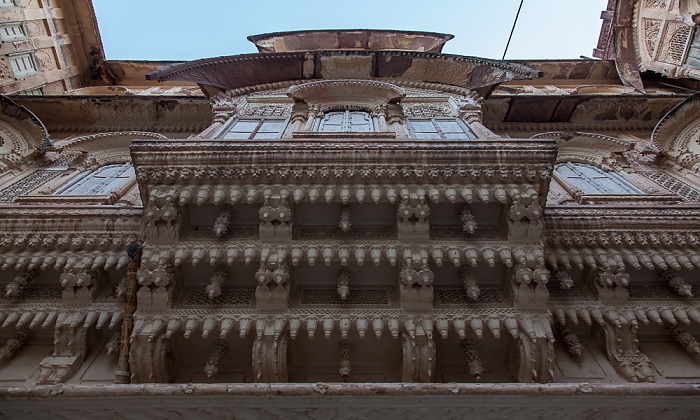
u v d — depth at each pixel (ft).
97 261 14.11
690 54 33.60
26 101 27.50
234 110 22.52
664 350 13.87
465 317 12.94
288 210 13.35
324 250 13.37
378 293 13.85
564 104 28.14
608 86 42.19
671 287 14.38
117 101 27.91
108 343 13.46
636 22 39.86
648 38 38.37
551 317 12.98
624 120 29.04
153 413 11.01
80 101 27.81
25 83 36.40
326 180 13.61
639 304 14.03
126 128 28.45
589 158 26.07
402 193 13.42
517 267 13.14
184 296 13.55
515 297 13.06
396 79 29.55
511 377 13.02
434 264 13.71
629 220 14.79
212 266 13.70
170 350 12.86
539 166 13.56
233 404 10.81
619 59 41.34
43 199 19.44
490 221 14.20
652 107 28.30
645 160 24.50
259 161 13.62
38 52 38.99
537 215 13.24
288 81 29.17
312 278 14.16
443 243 13.52
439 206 13.99
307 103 23.24
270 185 13.62
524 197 13.25
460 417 11.05
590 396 10.66
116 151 26.53
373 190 13.51
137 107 28.17
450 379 13.11
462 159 13.66
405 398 10.64
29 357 13.62
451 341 13.34
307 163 13.64
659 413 11.07
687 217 14.80
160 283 12.79
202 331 12.75
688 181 21.79
